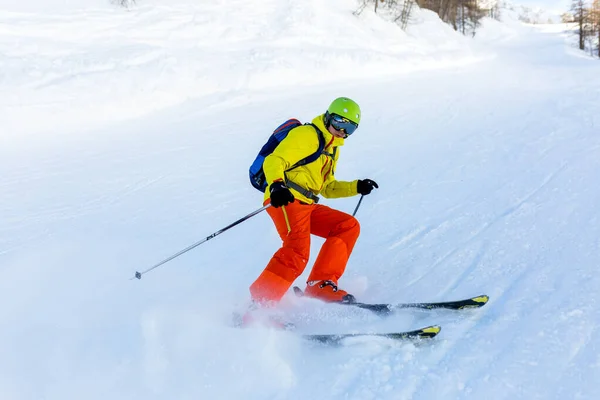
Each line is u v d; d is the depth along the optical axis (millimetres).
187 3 15773
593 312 2523
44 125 9906
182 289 3342
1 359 2428
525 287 2910
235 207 5387
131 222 5137
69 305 3025
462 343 2406
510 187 4883
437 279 3213
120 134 9461
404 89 12523
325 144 2820
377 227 4328
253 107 11016
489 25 48188
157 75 11664
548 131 6934
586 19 37125
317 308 2857
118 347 2496
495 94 10945
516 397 2002
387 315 2766
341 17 18469
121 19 14023
